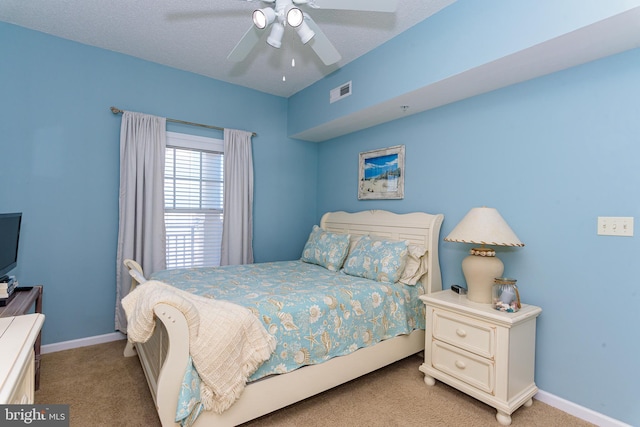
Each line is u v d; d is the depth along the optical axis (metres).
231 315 1.60
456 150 2.66
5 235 2.11
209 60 3.08
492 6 1.93
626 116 1.80
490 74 2.12
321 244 3.28
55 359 2.59
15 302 1.96
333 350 2.02
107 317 2.96
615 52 1.83
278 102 3.99
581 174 1.97
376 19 2.34
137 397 2.07
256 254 3.86
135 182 2.97
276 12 1.70
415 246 2.74
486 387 1.95
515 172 2.29
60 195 2.74
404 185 3.10
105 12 2.36
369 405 2.03
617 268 1.83
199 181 3.46
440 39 2.22
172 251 3.31
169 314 1.44
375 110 2.91
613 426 1.81
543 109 2.14
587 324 1.93
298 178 4.19
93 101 2.87
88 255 2.87
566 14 1.63
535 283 2.17
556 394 2.04
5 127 2.53
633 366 1.76
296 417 1.90
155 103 3.16
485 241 2.04
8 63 2.53
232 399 1.55
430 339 2.31
